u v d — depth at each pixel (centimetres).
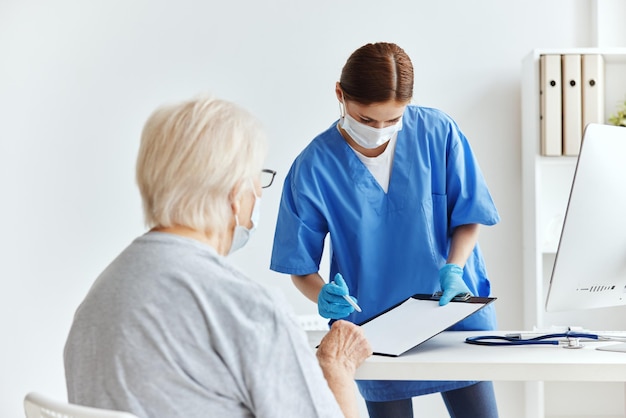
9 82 343
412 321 176
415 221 206
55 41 342
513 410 337
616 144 168
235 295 121
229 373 120
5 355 346
